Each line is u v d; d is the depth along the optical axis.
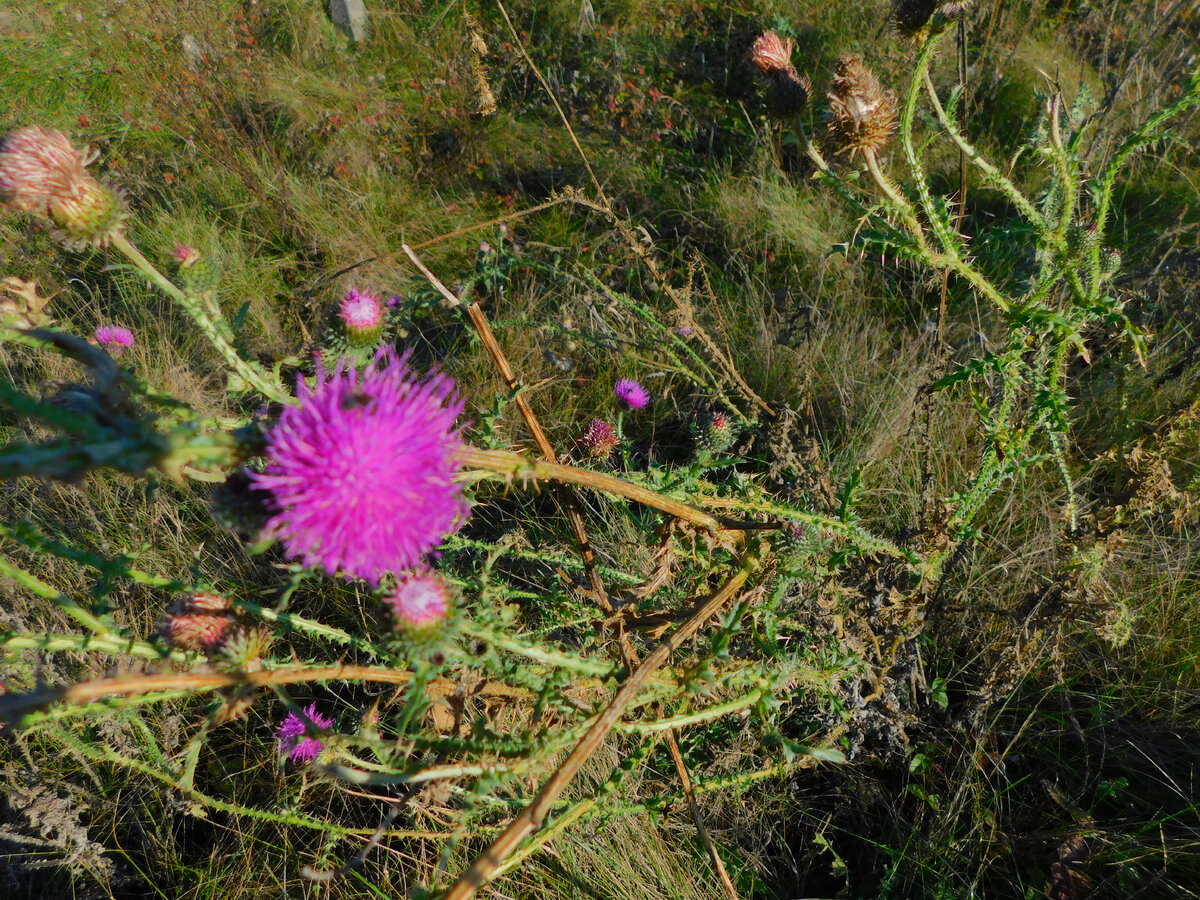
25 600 0.53
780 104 0.39
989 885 0.45
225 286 0.81
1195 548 0.53
